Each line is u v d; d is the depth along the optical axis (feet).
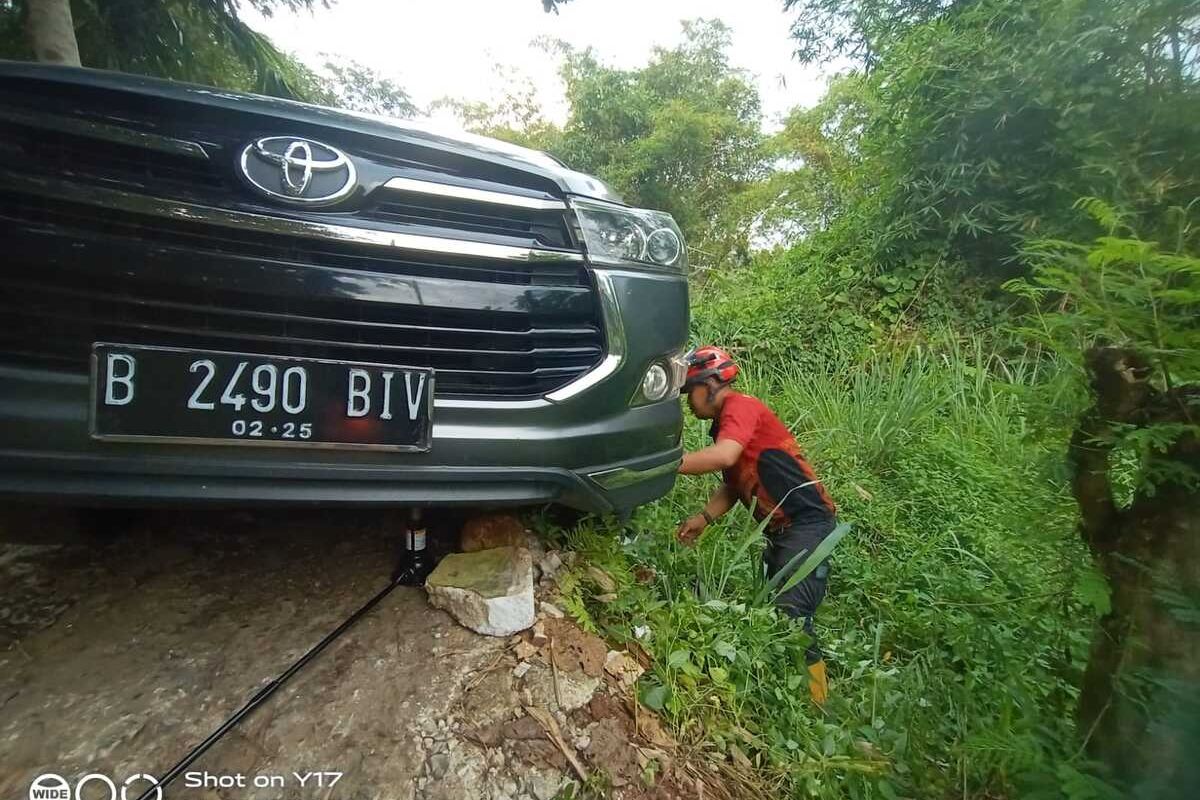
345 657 4.86
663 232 5.98
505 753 4.37
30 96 3.93
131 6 16.85
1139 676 3.73
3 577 5.18
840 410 12.28
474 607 5.19
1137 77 8.20
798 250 20.66
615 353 5.46
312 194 4.43
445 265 4.91
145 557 5.67
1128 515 4.03
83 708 4.23
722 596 6.81
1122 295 3.58
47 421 3.86
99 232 4.05
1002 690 5.16
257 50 19.45
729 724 5.14
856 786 4.72
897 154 17.37
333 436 4.42
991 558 8.15
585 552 6.43
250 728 4.26
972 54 15.57
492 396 5.03
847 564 8.55
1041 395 4.46
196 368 4.12
